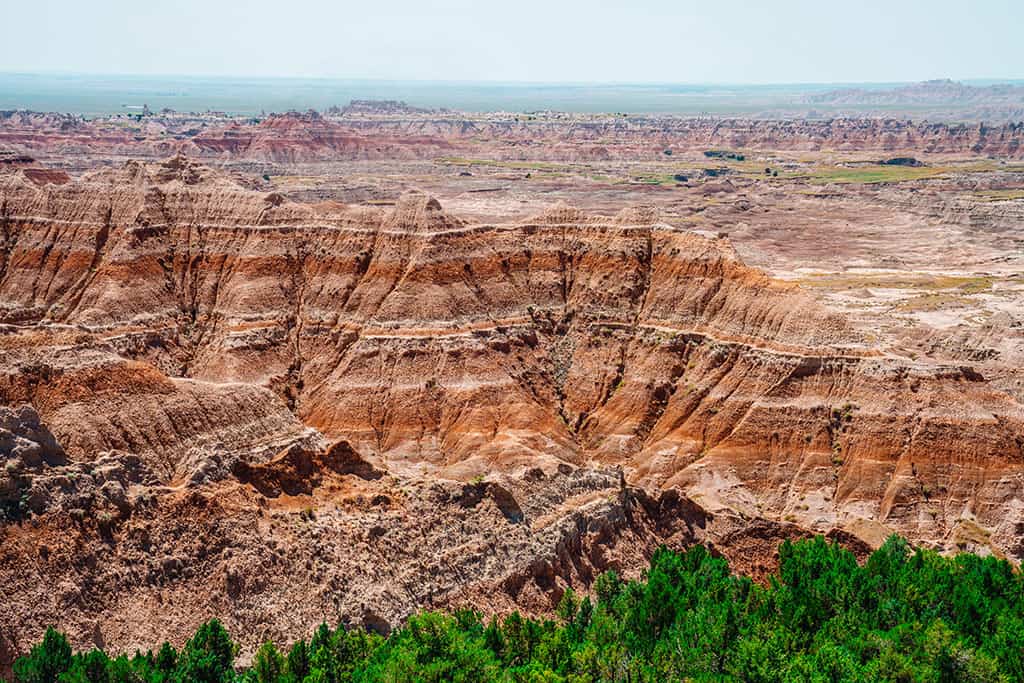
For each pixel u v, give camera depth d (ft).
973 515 374.63
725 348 439.22
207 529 266.36
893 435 394.52
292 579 264.72
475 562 287.89
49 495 255.29
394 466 347.56
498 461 389.80
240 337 453.99
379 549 279.08
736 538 346.13
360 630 253.65
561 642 252.01
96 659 227.61
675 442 419.13
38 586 242.78
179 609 253.03
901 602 286.25
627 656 252.83
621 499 336.49
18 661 227.81
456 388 433.48
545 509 313.73
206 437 313.94
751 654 248.11
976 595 287.07
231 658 242.17
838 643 269.85
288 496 286.46
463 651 240.12
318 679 231.71
